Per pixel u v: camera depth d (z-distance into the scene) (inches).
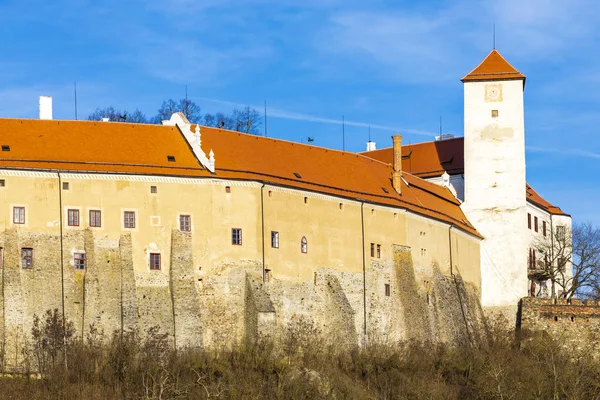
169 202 4640.8
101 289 4483.3
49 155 4547.2
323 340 4864.7
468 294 5885.8
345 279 5093.5
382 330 5206.7
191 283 4606.3
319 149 5423.2
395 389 4640.8
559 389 4734.3
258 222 4778.5
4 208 4434.1
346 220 5147.6
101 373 4264.3
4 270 4379.9
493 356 5103.3
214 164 4753.9
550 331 5812.0
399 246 5378.9
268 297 4709.6
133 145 4724.4
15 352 4320.9
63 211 4498.0
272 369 4453.7
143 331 4505.4
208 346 4601.4
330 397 4439.0
